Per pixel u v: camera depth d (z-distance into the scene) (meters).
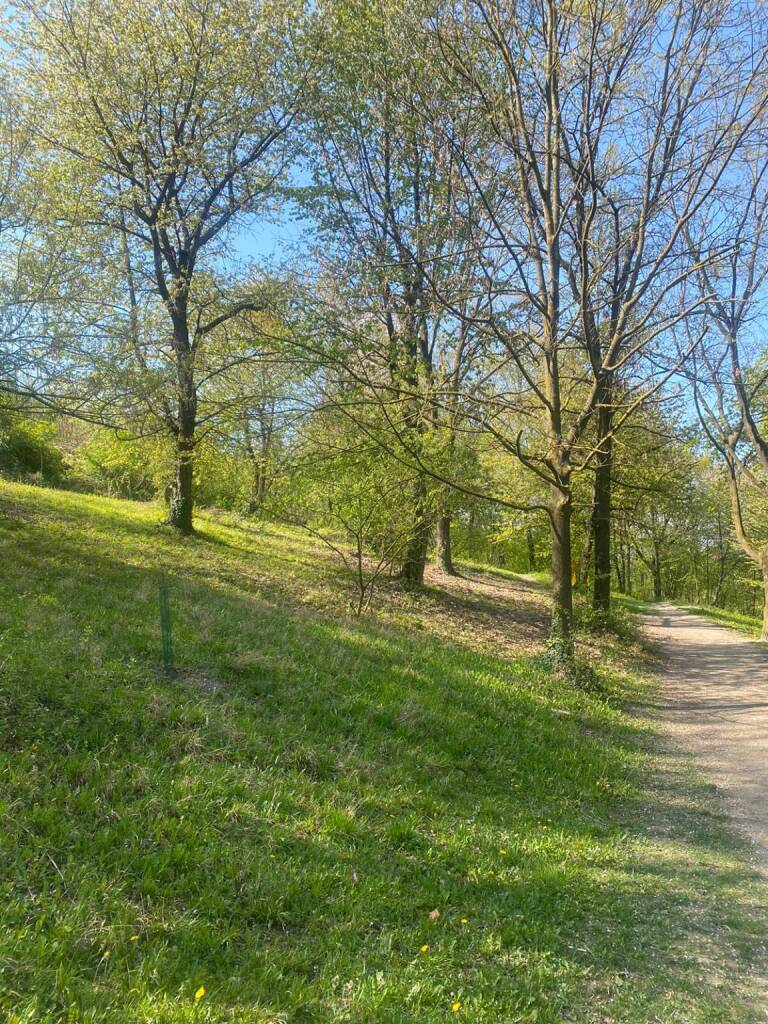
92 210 14.11
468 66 11.23
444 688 9.49
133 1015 2.96
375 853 5.02
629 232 14.34
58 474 30.58
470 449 14.48
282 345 11.63
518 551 47.94
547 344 12.66
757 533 31.66
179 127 17.41
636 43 11.62
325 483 13.21
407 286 12.15
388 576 19.42
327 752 6.51
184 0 16.55
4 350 10.09
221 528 22.23
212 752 5.80
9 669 6.11
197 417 18.42
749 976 4.03
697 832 6.44
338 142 13.77
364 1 12.01
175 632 8.63
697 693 13.64
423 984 3.59
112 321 11.41
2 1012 2.82
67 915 3.54
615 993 3.78
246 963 3.54
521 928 4.36
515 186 12.51
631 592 63.09
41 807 4.41
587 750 8.55
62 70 15.77
